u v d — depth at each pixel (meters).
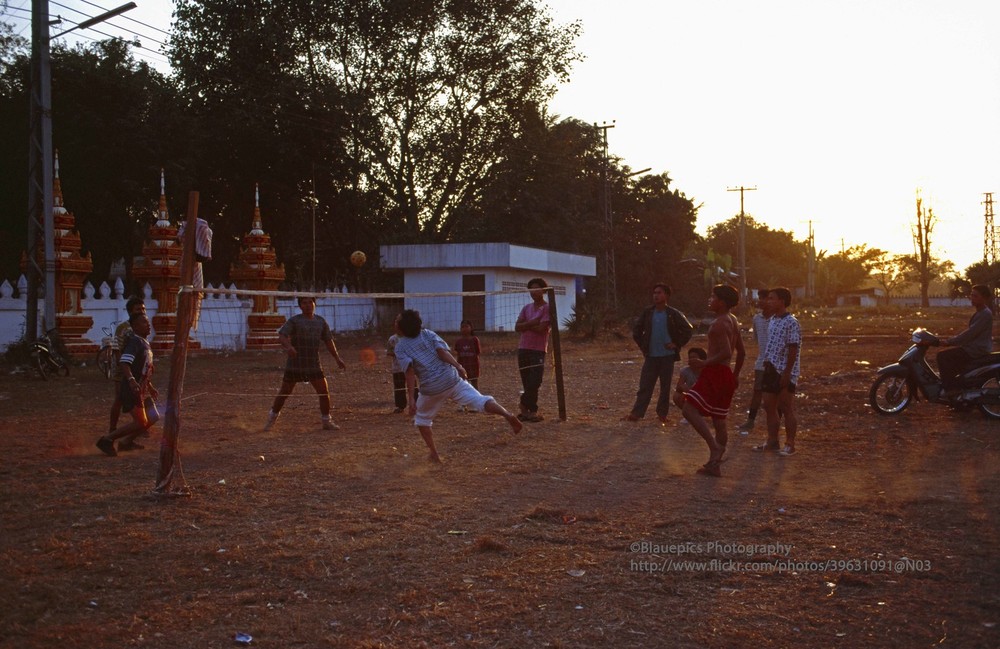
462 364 12.71
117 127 34.03
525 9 40.00
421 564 5.36
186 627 4.43
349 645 4.19
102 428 11.15
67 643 4.22
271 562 5.40
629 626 4.39
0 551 5.67
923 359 11.71
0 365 20.00
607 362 22.33
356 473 8.08
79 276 22.86
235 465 8.49
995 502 6.80
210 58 36.56
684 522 6.25
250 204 38.66
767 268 103.75
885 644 4.17
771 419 9.14
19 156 32.69
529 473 8.05
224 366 21.14
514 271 38.97
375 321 37.00
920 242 89.50
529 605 4.68
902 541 5.77
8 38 33.09
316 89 36.81
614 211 59.97
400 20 37.53
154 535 6.03
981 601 4.67
